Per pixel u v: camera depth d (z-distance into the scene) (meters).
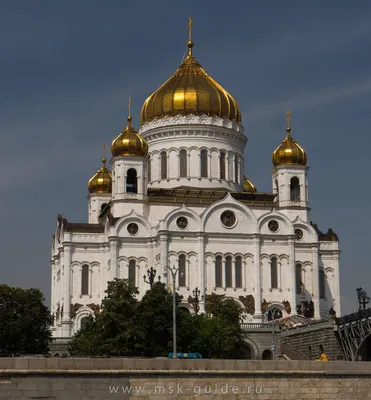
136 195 159.00
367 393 81.31
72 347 126.50
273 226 159.12
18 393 71.44
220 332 123.12
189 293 152.62
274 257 158.00
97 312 154.50
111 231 154.12
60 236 163.00
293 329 137.25
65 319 153.25
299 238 162.00
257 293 155.12
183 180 168.00
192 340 119.94
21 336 120.12
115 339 114.00
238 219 157.50
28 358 72.50
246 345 138.75
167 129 169.88
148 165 172.12
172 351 116.38
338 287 165.88
